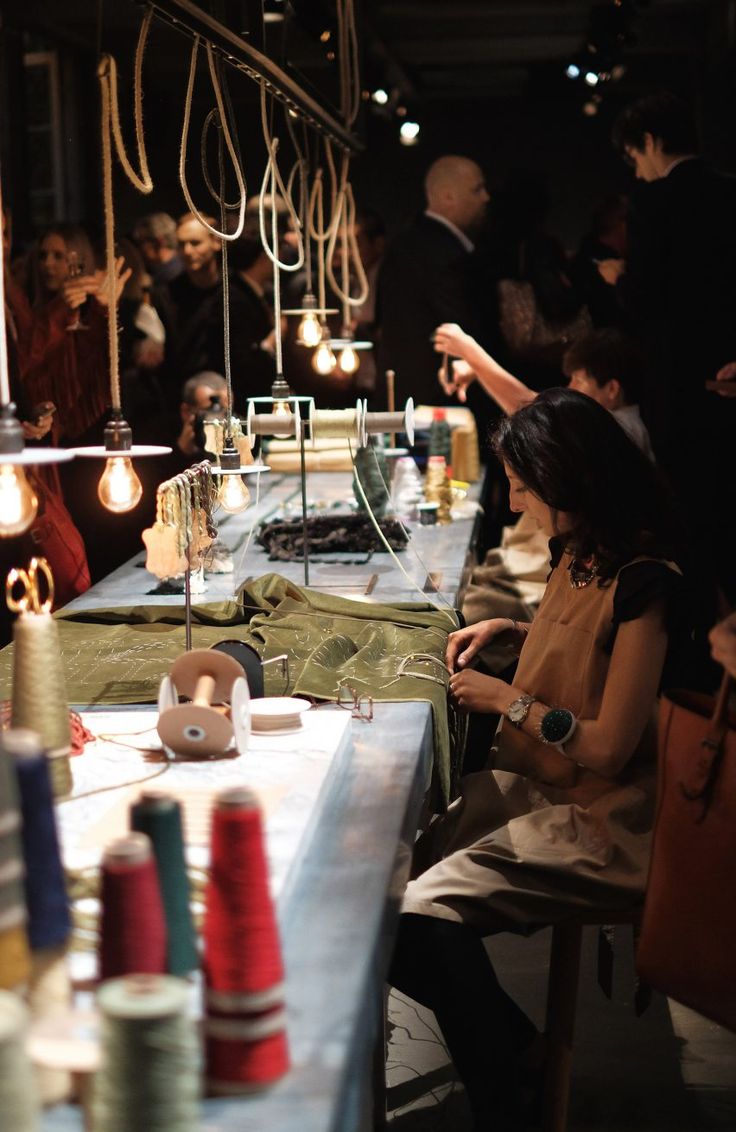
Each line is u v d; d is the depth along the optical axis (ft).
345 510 15.46
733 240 17.11
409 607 10.89
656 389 17.95
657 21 33.91
